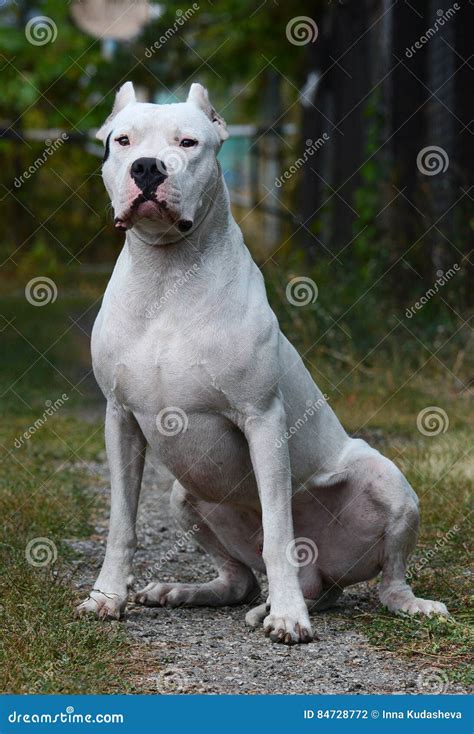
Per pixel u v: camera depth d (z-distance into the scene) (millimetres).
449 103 11242
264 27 18859
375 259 11844
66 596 4574
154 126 4238
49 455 8102
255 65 20031
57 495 6586
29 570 4828
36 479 6957
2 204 22047
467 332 10070
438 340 9984
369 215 12703
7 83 19078
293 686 3785
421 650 4164
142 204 4094
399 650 4180
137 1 17109
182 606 4836
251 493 4629
